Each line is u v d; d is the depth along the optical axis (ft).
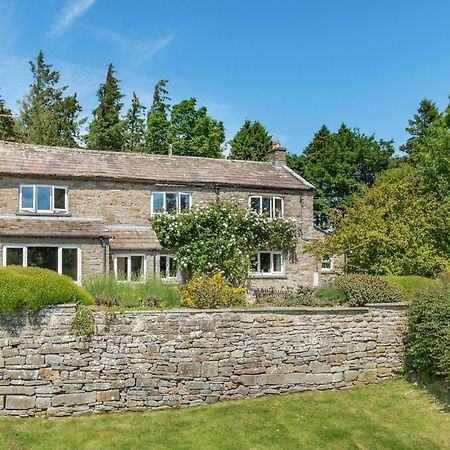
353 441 36.94
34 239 65.67
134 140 158.71
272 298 56.44
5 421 36.70
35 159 73.31
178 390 41.22
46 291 38.65
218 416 39.70
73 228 68.33
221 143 151.94
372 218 66.95
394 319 49.52
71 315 39.24
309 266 84.99
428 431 38.52
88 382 39.19
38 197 70.28
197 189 78.74
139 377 40.40
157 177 76.59
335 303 51.03
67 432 35.96
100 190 73.41
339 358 46.75
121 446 34.45
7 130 132.98
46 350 38.45
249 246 80.23
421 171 87.56
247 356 43.50
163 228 74.74
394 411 41.78
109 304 42.47
